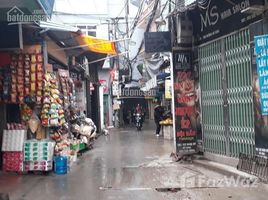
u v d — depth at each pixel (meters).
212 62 10.63
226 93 9.88
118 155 13.66
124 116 39.34
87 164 11.77
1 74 10.32
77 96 17.16
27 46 10.37
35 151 10.02
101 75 35.75
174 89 11.62
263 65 7.65
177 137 11.60
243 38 9.03
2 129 10.56
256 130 8.27
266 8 7.84
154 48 11.68
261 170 8.07
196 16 11.38
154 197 7.20
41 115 10.41
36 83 10.34
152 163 11.36
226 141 9.98
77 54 15.13
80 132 14.76
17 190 8.20
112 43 14.52
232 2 9.23
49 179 9.36
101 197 7.38
